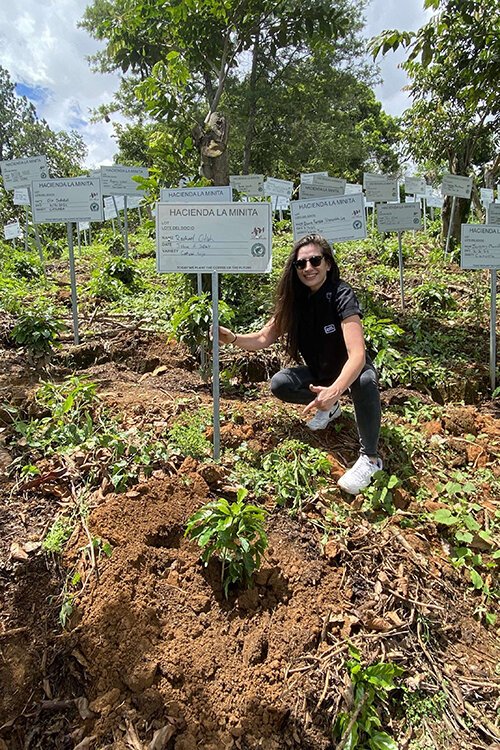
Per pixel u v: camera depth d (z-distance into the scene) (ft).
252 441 10.03
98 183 13.52
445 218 27.40
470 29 16.12
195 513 7.30
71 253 13.82
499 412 13.28
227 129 18.61
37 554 6.93
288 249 23.85
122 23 20.70
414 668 6.68
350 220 14.26
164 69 17.98
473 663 6.96
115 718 5.72
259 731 5.82
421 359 14.06
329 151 63.21
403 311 18.93
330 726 5.94
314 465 9.26
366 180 25.29
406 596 7.36
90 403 10.43
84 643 6.18
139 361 13.94
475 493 9.93
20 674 5.90
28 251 28.73
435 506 9.37
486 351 16.11
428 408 12.46
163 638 6.38
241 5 18.90
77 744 5.52
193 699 5.93
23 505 7.79
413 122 28.66
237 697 5.98
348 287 9.39
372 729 6.00
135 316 16.34
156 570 7.02
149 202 18.15
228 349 14.39
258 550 6.95
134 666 6.04
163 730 5.64
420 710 6.30
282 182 28.48
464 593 7.93
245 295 17.89
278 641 6.54
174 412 10.62
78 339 14.14
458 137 25.59
